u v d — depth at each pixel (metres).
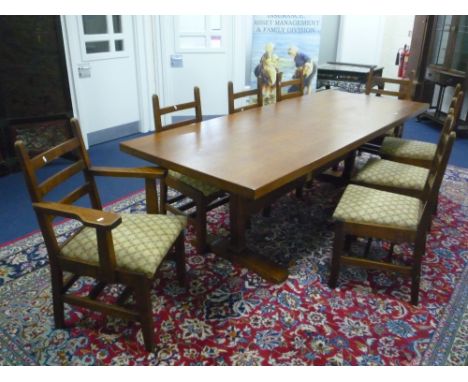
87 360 1.61
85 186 1.81
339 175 3.12
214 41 4.59
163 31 4.30
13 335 1.72
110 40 4.02
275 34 4.52
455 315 1.84
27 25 3.09
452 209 2.79
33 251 2.30
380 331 1.75
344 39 5.43
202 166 1.74
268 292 1.98
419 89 4.94
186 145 2.01
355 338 1.72
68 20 3.58
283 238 2.45
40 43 3.20
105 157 3.81
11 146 3.33
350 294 1.97
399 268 1.88
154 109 2.27
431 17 4.66
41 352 1.64
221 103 4.87
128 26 4.12
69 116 3.54
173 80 4.64
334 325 1.78
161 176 1.81
